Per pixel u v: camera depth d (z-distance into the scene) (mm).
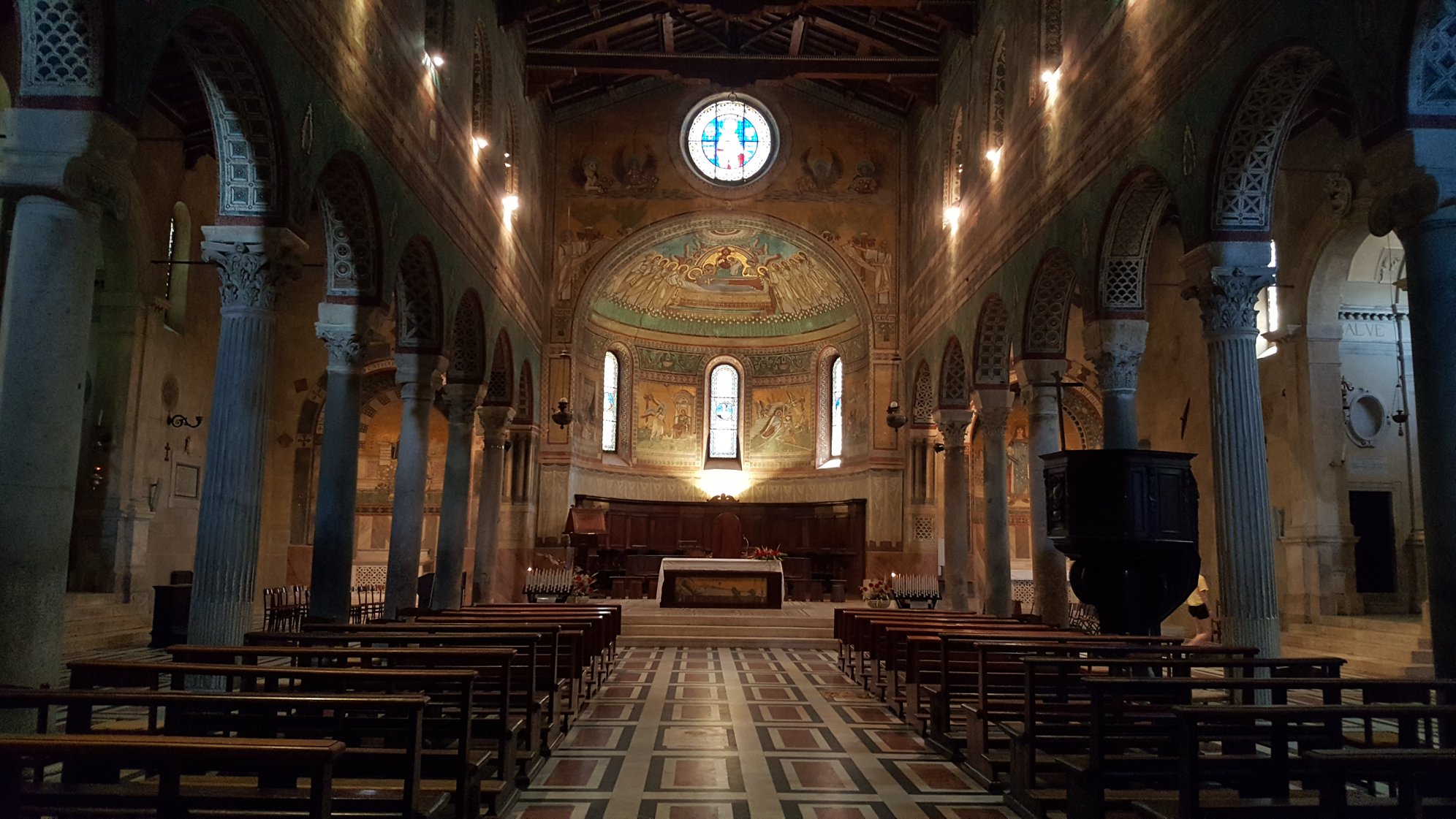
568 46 26844
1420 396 8352
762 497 35000
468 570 28828
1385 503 20031
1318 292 19578
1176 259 24188
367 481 28375
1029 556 31312
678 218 30781
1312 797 6207
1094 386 28938
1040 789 7574
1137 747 7633
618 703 13094
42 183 7953
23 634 7738
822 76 26859
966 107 23625
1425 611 16250
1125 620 11461
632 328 34875
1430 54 8336
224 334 11219
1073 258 16016
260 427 11219
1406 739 6555
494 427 25391
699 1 23391
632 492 34156
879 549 30062
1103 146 14828
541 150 29625
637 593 30672
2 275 15398
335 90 12750
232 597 10789
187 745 3723
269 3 10711
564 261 30656
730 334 35969
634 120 31125
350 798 5469
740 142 31359
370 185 14102
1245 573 11336
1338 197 18500
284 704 4918
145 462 19672
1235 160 11484
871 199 30984
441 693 9047
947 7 22891
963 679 10281
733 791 8383
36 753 3678
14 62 15898
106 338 19062
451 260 18750
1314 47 9633
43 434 7891
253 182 11312
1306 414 19531
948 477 25531
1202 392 22719
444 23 18344
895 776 8977
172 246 21203
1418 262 8406
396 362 17875
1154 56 13109
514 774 8000
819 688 14711
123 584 18938
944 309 25469
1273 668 8383
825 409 34469
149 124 19328
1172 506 11359
